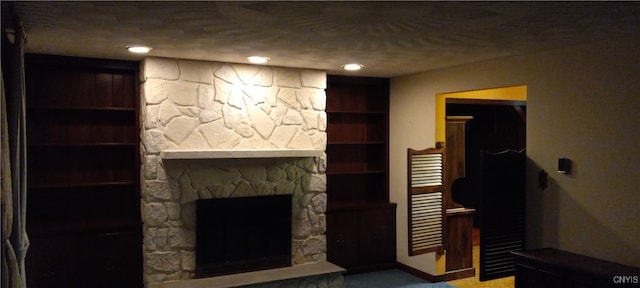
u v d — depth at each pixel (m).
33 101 4.50
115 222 4.54
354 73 5.61
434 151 5.36
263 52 4.20
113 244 4.45
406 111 5.78
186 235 4.64
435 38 3.59
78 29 3.26
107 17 2.92
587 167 3.83
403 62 4.79
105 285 4.41
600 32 3.39
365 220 5.73
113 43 3.79
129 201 4.93
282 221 5.07
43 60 4.32
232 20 3.01
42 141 4.58
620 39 3.57
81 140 4.73
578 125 3.89
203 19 2.98
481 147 8.31
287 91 5.09
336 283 4.95
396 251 5.94
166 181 4.53
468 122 8.36
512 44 3.84
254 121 4.91
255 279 4.62
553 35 3.48
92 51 4.17
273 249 5.03
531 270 3.80
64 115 4.66
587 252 3.85
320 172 5.31
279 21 3.02
